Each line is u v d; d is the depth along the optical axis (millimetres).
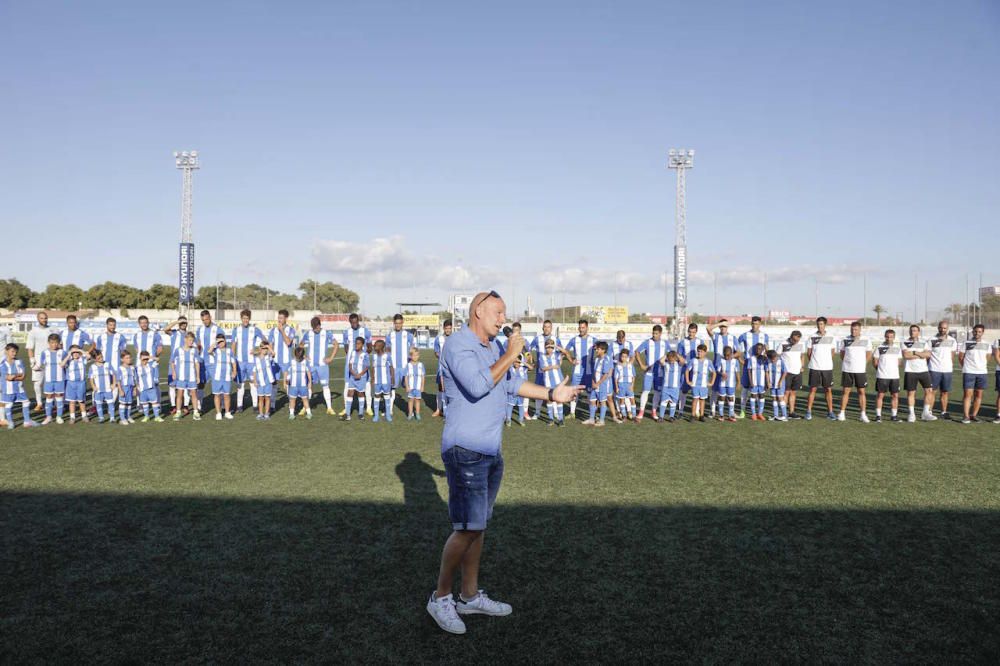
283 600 3627
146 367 10719
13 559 4254
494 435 3365
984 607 3543
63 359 10586
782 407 11141
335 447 8320
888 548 4484
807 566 4145
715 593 3723
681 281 37281
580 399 14109
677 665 2924
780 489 6133
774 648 3084
